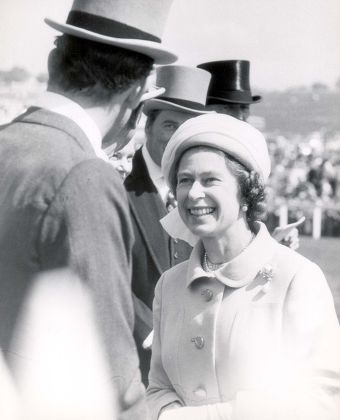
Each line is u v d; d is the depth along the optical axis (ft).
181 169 7.94
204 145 7.81
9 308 6.41
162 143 12.10
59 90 7.06
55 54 7.16
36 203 6.40
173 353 8.13
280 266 7.87
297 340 7.51
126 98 7.22
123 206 6.56
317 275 7.84
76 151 6.64
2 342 6.43
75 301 6.29
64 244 6.31
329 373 7.47
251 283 7.91
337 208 47.57
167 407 8.02
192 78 12.76
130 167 12.79
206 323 7.94
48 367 6.35
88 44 7.00
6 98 33.50
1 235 6.50
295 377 7.50
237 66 15.79
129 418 6.54
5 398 6.40
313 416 7.31
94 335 6.32
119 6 7.13
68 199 6.36
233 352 7.76
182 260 11.73
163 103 12.22
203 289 8.08
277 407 7.39
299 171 47.83
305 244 42.60
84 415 6.34
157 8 7.27
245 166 7.88
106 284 6.36
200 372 7.95
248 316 7.80
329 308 7.71
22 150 6.67
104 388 6.38
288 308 7.63
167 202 12.14
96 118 7.04
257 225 8.27
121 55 7.02
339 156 49.14
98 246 6.36
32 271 6.41
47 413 6.37
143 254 11.61
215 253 8.11
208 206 7.82
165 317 8.37
